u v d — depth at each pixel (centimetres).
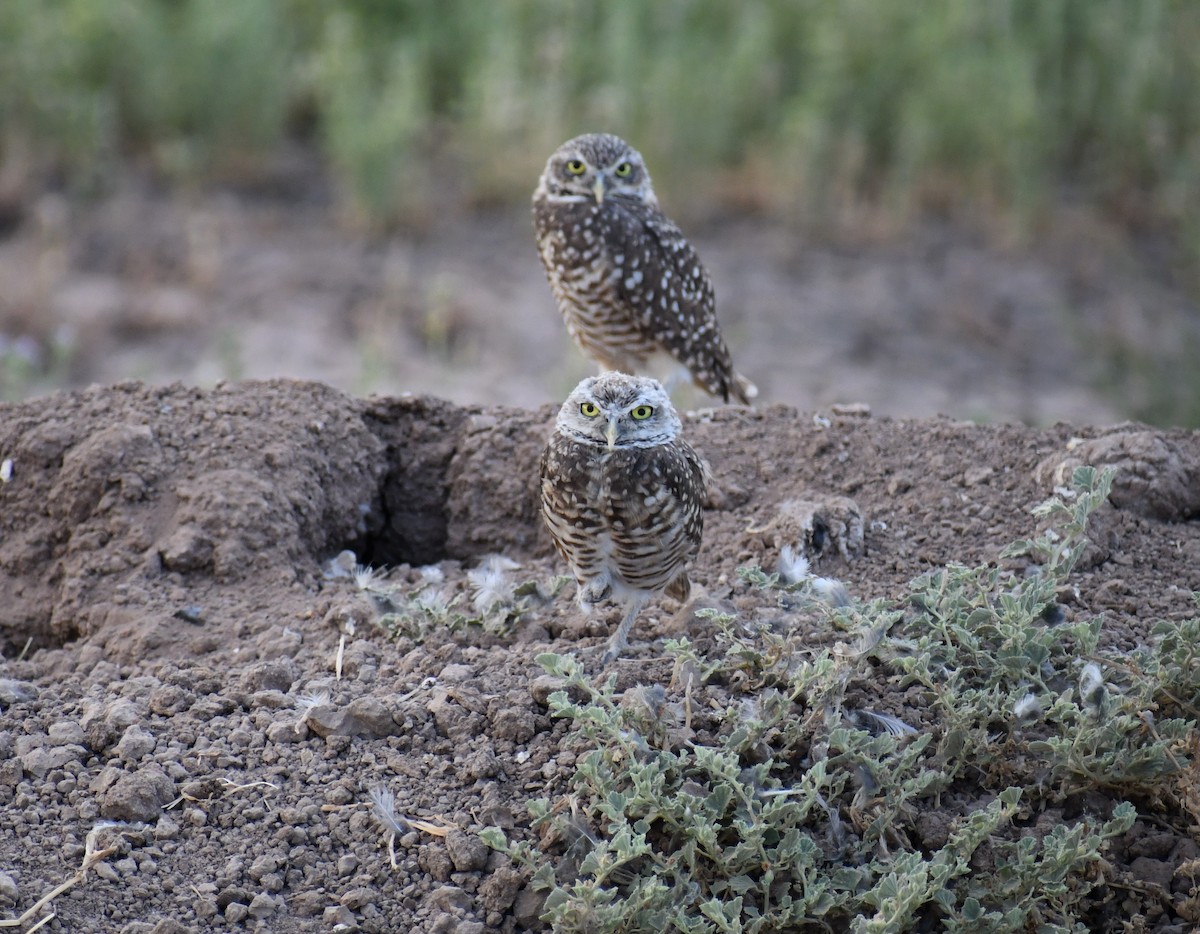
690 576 1218
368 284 2625
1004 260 2834
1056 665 1029
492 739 1023
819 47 2947
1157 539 1218
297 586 1228
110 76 2948
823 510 1227
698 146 2845
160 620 1178
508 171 2912
